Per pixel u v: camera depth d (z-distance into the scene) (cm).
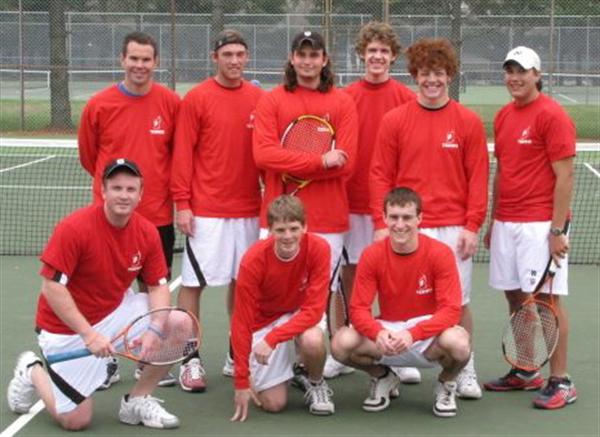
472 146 595
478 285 901
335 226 608
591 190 1548
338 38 2183
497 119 606
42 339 545
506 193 596
